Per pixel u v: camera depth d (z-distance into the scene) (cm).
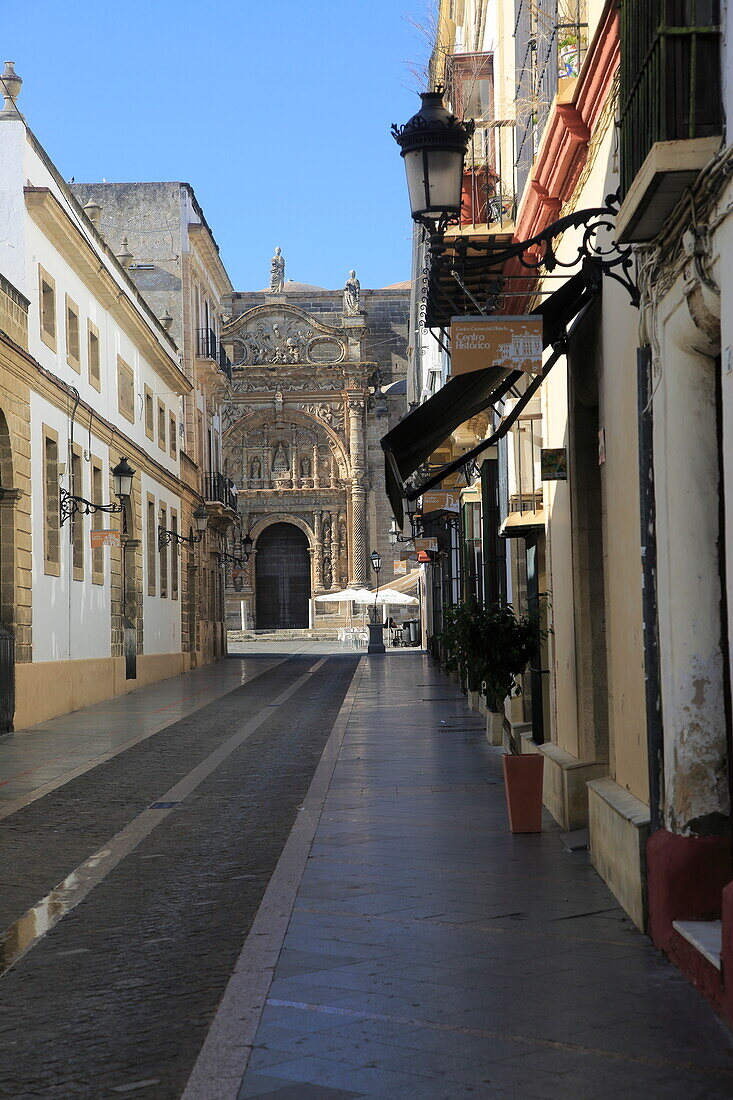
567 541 1062
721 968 551
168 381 3962
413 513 2516
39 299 2391
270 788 1384
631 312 771
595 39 788
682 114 566
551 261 756
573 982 613
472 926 729
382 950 681
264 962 661
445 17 2245
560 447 1084
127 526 3281
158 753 1773
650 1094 471
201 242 4694
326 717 2300
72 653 2575
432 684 3175
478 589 2139
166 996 621
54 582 2436
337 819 1142
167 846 1052
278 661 4900
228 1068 504
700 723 640
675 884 645
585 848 955
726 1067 497
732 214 518
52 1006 613
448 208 891
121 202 4531
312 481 7194
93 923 788
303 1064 507
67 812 1250
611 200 723
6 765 1652
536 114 1145
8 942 747
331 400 7188
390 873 888
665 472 648
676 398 639
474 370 849
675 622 642
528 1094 473
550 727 1303
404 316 7575
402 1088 480
